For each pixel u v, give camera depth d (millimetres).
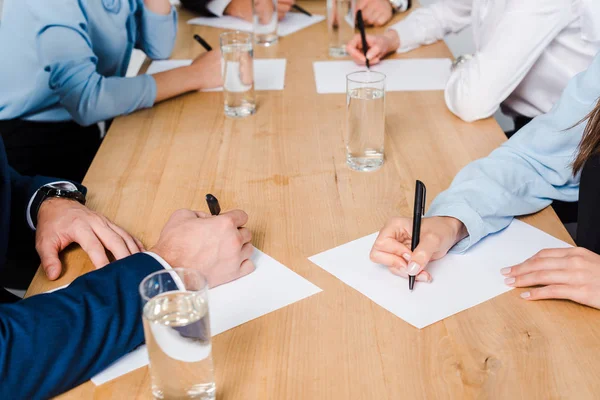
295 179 1321
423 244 1007
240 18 2334
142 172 1358
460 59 1786
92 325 852
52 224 1124
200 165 1386
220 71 1775
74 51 1671
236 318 934
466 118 1565
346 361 851
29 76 1793
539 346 874
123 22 1896
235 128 1560
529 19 1498
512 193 1203
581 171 1227
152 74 1746
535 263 1011
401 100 1682
